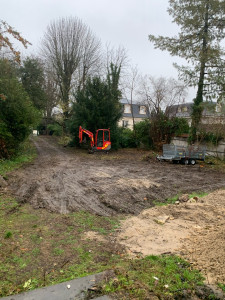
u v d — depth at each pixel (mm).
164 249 4246
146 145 23797
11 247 4152
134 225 5441
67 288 2877
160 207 6750
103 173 11648
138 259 3820
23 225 5176
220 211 6238
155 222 5641
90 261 3801
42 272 3465
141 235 4887
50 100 34625
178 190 8758
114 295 2746
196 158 16094
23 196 7324
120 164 15016
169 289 2934
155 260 3771
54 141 30375
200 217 5875
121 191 8312
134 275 3225
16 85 14266
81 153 20125
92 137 19844
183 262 3688
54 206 6543
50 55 27500
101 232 5000
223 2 15883
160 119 22312
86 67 28203
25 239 4504
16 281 3238
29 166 12938
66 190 8266
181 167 14586
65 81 27859
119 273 3230
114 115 22359
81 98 22078
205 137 18328
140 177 10891
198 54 17125
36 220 5500
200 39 17438
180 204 7062
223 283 3088
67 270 3523
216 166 15141
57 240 4527
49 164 13922
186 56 17922
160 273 3332
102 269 3529
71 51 26953
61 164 14133
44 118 38844
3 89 13398
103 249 4230
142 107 38656
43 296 2730
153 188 8859
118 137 22906
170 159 15695
